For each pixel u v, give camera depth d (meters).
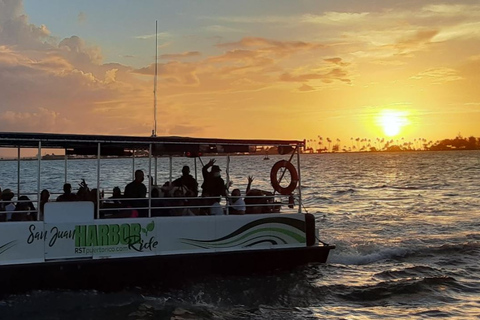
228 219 11.57
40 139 10.20
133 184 11.30
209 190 12.04
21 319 9.54
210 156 12.94
